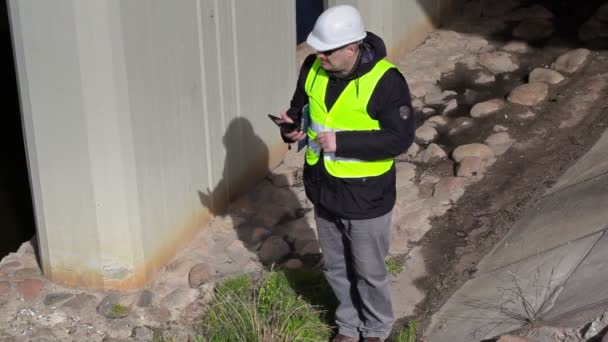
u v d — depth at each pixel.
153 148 5.04
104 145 4.79
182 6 5.10
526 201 5.85
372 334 4.43
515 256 5.20
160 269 5.33
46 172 4.96
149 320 4.92
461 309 4.81
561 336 4.18
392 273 5.23
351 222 4.04
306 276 5.09
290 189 6.25
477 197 5.98
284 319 4.62
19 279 5.31
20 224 6.82
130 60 4.69
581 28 8.40
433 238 5.58
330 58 3.75
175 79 5.15
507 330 4.46
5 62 9.42
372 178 3.95
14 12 4.67
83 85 4.66
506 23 8.83
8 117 8.45
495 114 7.09
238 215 5.93
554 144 6.54
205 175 5.68
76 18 4.52
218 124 5.70
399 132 3.81
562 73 7.64
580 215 5.30
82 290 5.19
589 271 4.68
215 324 4.71
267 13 6.05
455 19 9.06
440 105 7.39
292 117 4.16
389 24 7.81
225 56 5.62
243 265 5.40
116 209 4.94
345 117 3.86
